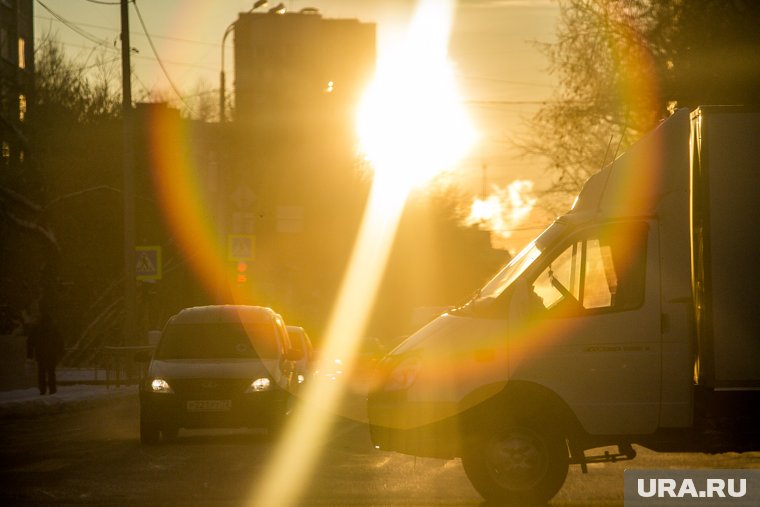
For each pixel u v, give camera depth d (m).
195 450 47.38
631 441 30.64
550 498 30.66
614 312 30.48
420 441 30.94
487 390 30.61
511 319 30.75
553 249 30.89
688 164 30.66
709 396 30.53
